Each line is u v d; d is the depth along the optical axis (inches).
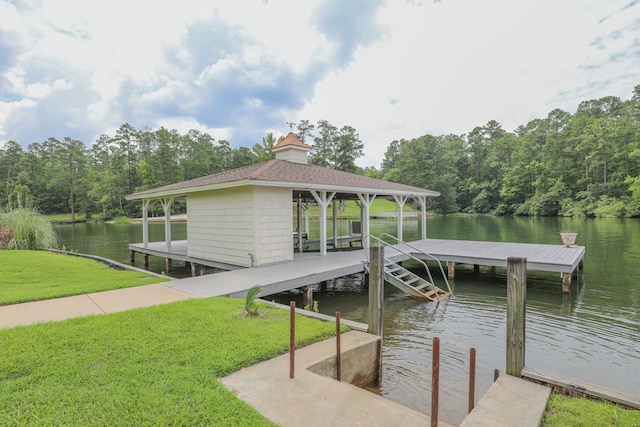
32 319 168.6
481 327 240.5
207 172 2023.9
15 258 364.5
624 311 267.4
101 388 104.0
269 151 2033.7
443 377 168.2
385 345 209.2
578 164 1544.0
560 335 222.1
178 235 944.9
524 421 91.6
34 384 105.4
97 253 611.8
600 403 100.3
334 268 310.2
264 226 338.0
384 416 96.3
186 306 189.9
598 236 739.4
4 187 1860.2
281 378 115.4
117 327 154.9
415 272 422.3
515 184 1742.1
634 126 1421.0
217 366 119.4
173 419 89.9
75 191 1793.8
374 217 1685.5
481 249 435.5
